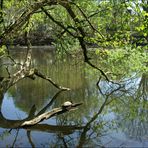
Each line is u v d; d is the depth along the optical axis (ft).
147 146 34.55
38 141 36.58
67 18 62.80
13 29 48.24
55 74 85.92
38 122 43.32
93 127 41.91
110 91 65.31
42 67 100.78
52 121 44.21
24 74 60.23
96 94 62.13
